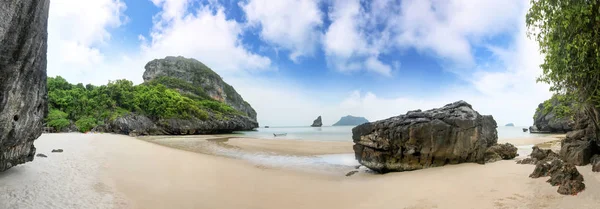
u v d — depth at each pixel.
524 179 11.20
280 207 11.06
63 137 38.03
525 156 19.91
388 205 10.55
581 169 10.85
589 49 9.32
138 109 74.38
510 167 14.11
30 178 12.98
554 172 10.69
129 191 12.44
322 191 13.66
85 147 26.33
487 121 20.58
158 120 75.44
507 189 10.38
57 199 10.70
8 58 8.91
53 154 20.72
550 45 10.37
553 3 9.57
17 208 9.46
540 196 9.18
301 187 14.60
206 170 18.30
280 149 32.75
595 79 9.91
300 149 32.78
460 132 17.64
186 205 10.98
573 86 11.15
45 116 13.86
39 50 11.04
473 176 13.27
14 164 12.75
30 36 9.79
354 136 21.19
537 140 40.88
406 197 11.30
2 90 9.12
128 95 78.06
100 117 68.50
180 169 18.08
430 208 9.57
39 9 10.05
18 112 10.81
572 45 9.09
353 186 14.66
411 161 18.33
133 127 66.94
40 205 9.92
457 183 12.40
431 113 19.52
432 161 18.02
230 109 123.88
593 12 8.59
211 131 89.69
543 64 11.41
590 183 9.22
